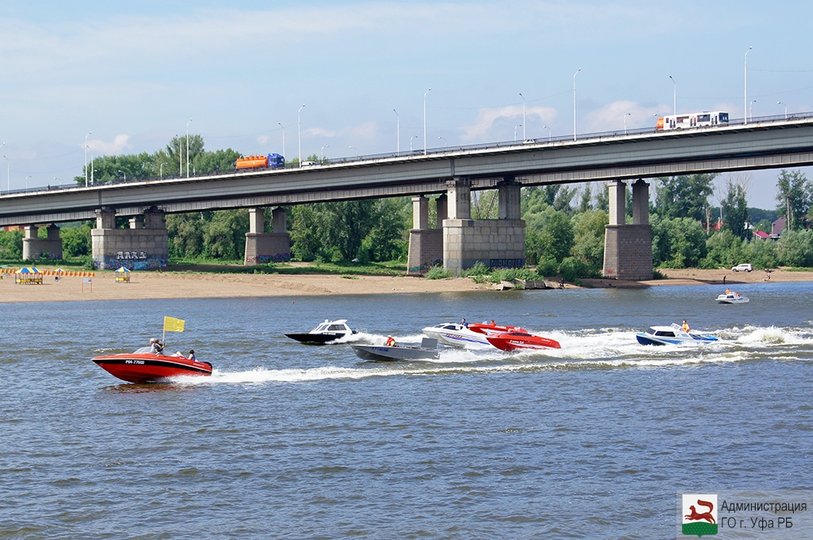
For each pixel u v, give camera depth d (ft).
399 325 499.10
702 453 212.23
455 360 355.77
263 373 322.55
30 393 293.43
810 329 469.98
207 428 240.94
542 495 183.83
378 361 353.51
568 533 164.35
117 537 163.22
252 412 259.80
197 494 185.98
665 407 263.49
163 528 167.22
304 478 195.93
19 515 173.68
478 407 265.13
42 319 554.46
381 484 191.42
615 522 169.17
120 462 208.95
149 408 267.18
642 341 395.34
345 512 175.01
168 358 305.94
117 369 302.86
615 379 312.29
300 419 250.37
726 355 366.22
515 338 376.68
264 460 209.67
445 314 569.64
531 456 211.41
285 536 163.32
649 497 182.29
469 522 169.48
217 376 317.22
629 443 221.87
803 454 210.79
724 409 260.01
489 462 206.39
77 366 350.43
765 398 275.39
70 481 194.80
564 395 282.97
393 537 162.71
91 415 259.19
